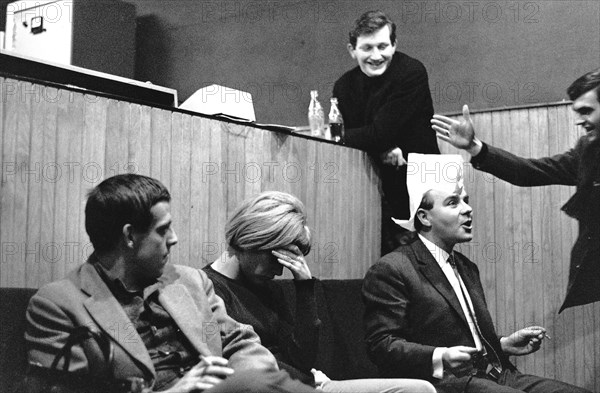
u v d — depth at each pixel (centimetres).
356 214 327
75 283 180
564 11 360
